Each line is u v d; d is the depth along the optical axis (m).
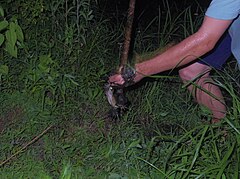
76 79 1.88
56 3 2.04
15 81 1.85
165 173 1.41
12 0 1.98
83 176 1.49
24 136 1.64
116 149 1.57
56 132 1.68
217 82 1.57
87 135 1.68
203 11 2.11
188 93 1.85
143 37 2.10
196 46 1.30
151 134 1.73
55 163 1.54
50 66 1.86
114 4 2.27
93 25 2.07
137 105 1.85
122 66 1.42
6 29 1.85
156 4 2.39
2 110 1.75
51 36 2.00
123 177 1.45
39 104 1.78
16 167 1.52
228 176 1.40
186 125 1.76
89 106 1.80
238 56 1.42
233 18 1.25
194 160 1.35
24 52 1.91
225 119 1.38
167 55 1.33
